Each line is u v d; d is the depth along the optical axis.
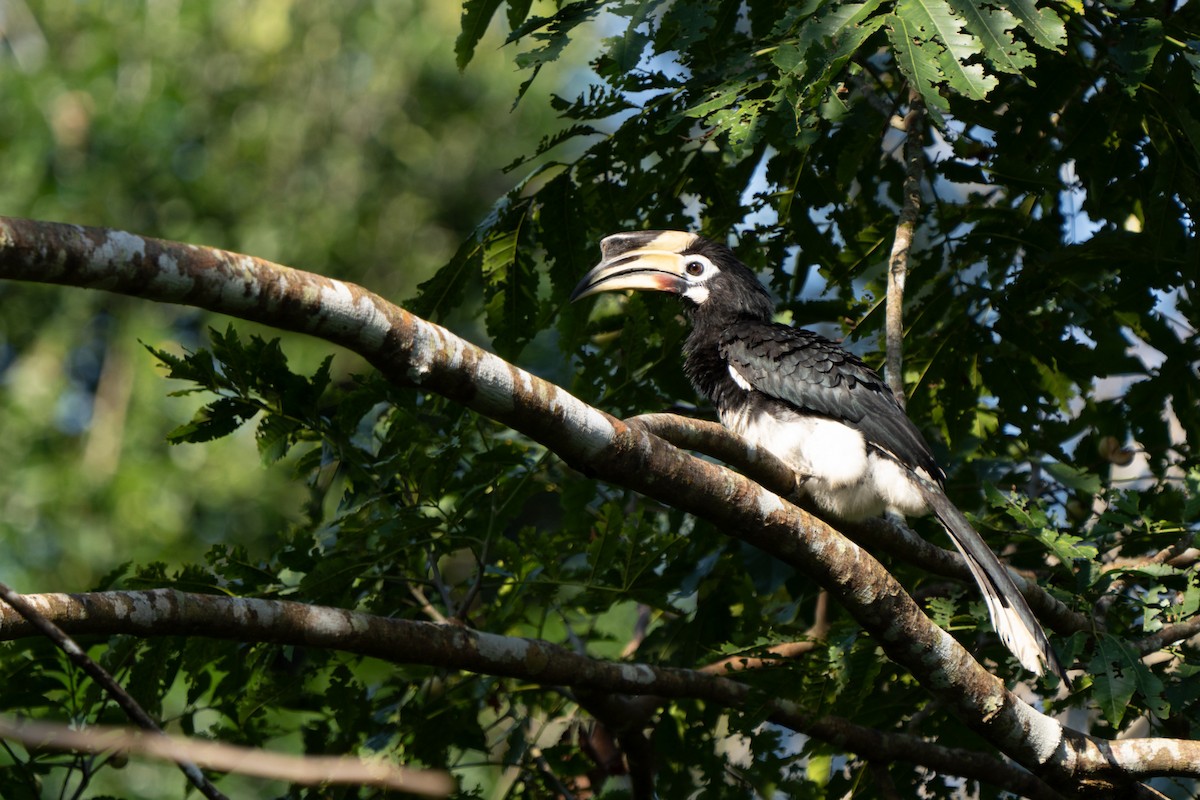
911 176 10.16
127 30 21.12
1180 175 9.94
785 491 8.73
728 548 10.84
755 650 9.34
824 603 11.10
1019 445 11.77
